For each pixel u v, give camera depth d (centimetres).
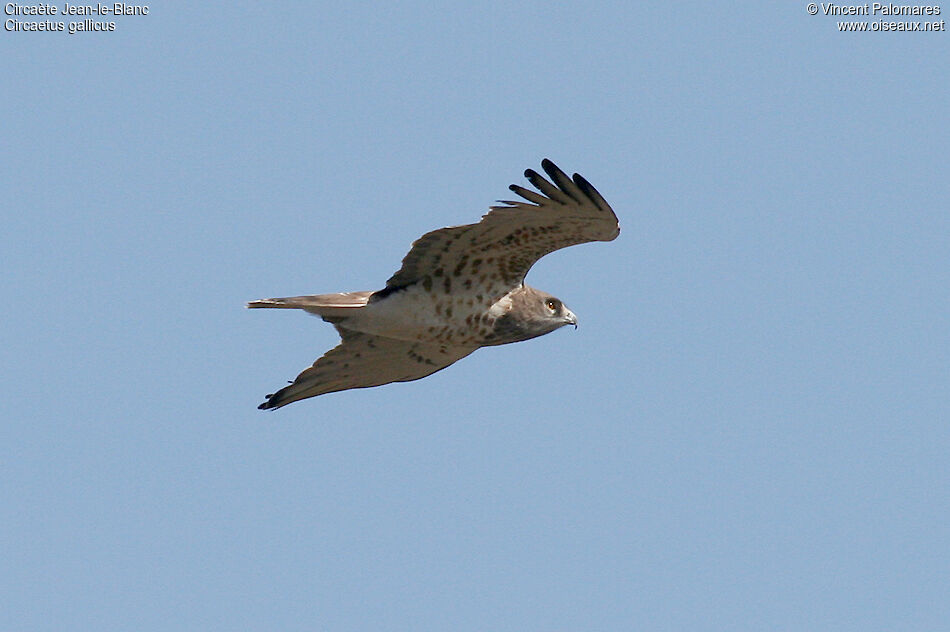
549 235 1745
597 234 1731
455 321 1816
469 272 1797
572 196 1680
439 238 1750
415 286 1797
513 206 1700
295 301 1783
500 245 1766
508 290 1828
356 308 1794
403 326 1809
